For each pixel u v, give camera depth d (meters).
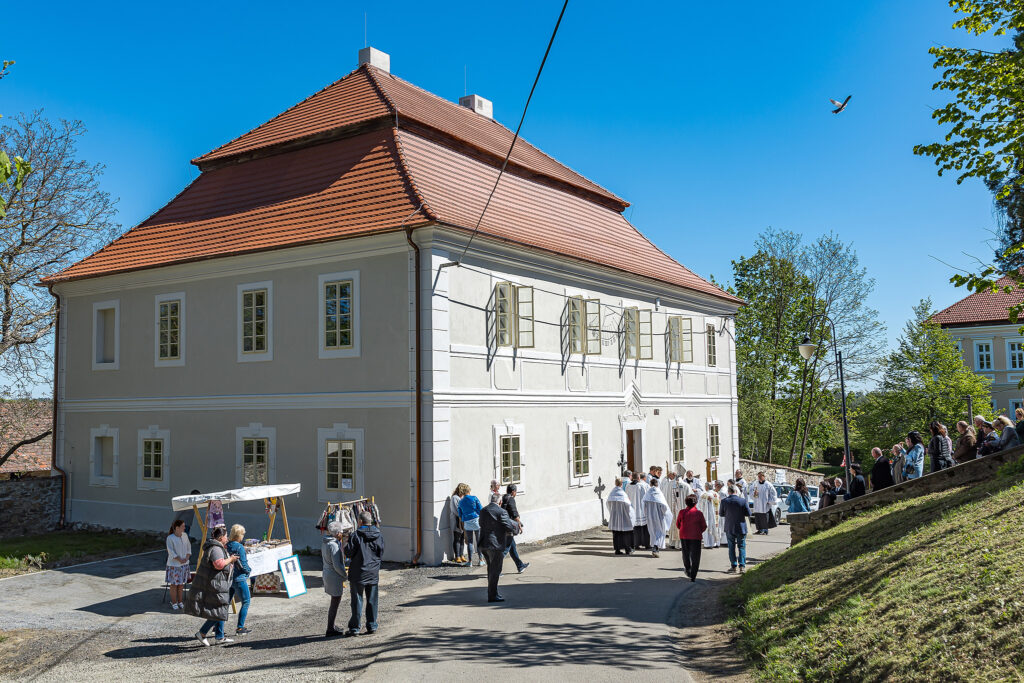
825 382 50.12
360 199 19.70
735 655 9.74
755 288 51.22
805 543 15.22
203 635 11.78
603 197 30.03
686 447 28.94
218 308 21.27
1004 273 11.40
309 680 9.34
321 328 19.25
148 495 22.56
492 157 24.62
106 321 24.30
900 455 20.62
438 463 17.50
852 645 8.17
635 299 26.28
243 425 20.55
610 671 9.06
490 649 10.19
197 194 24.64
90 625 13.30
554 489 21.62
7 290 28.95
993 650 6.70
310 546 19.08
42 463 30.38
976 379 47.69
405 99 24.50
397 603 13.70
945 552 9.58
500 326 19.94
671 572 16.41
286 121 24.66
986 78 11.89
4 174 8.41
